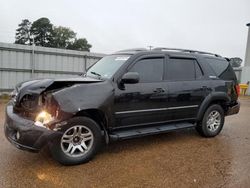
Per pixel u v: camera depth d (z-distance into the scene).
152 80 4.80
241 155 4.69
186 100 5.23
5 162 3.99
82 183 3.40
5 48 11.37
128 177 3.63
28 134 3.57
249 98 16.81
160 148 4.94
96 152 4.18
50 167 3.86
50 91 3.77
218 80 5.83
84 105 3.88
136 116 4.57
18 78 11.90
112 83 4.29
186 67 5.37
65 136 3.86
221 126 6.02
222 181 3.60
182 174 3.79
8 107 4.27
